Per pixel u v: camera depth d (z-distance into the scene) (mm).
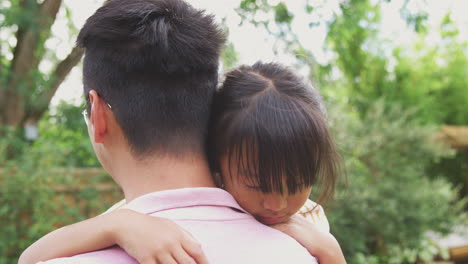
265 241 1078
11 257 4227
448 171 9594
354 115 7176
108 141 1103
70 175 4375
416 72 10570
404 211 5617
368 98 9852
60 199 4316
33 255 1101
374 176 5848
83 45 1121
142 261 969
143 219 1021
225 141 1147
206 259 991
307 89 1222
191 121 1094
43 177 4238
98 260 1000
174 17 1094
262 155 1115
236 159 1140
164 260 961
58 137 5652
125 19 1060
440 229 5906
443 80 11195
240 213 1115
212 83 1154
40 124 6578
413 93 10148
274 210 1180
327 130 1186
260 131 1113
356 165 5750
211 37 1122
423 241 5824
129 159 1088
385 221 5430
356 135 5965
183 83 1086
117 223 1029
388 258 5660
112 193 4555
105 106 1088
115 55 1060
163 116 1067
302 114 1143
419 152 6121
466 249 5977
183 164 1088
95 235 1038
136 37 1052
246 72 1238
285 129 1116
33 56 5797
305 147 1129
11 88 5684
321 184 1233
